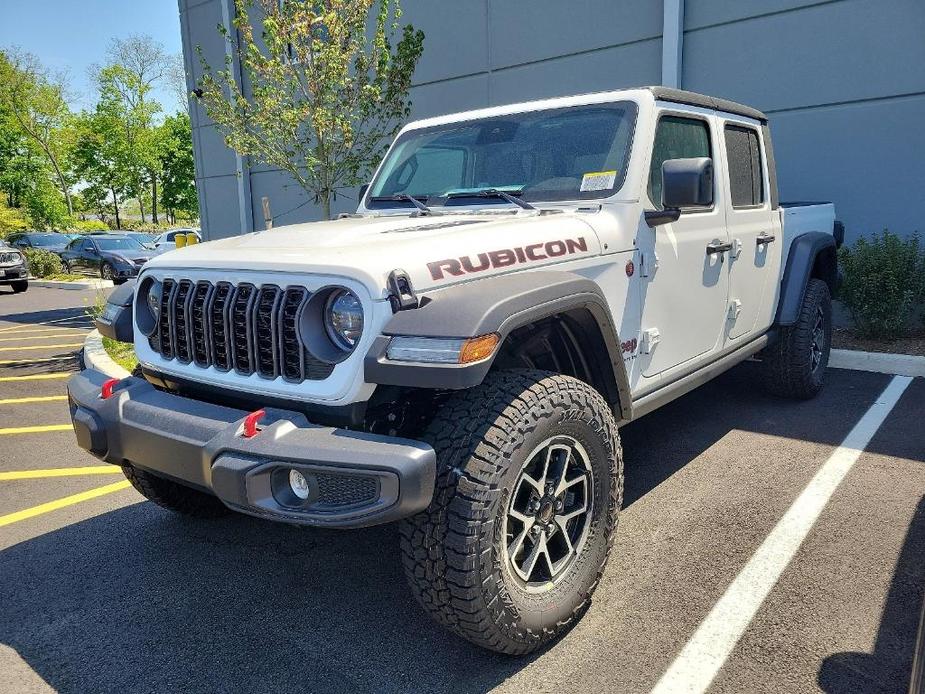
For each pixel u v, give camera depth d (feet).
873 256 21.11
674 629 8.50
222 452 7.36
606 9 28.04
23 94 157.89
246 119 25.80
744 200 14.03
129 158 169.89
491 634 7.49
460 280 7.86
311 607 9.43
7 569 10.75
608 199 10.51
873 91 22.62
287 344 7.95
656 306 11.00
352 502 6.95
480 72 32.30
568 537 8.48
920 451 13.73
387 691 7.70
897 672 7.59
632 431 15.55
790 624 8.49
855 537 10.52
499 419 7.44
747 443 14.56
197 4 44.16
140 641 8.82
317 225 10.76
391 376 7.00
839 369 20.22
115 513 12.78
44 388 23.76
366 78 24.77
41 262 72.02
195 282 9.00
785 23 23.93
